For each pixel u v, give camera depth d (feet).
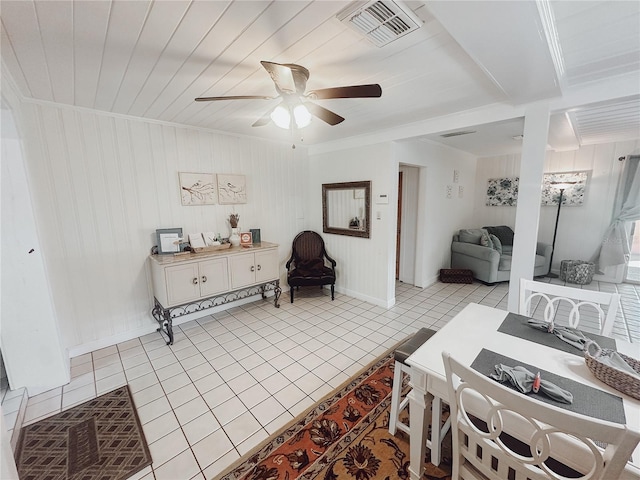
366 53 5.34
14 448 5.64
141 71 6.09
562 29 4.58
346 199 13.35
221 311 12.25
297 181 14.61
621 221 14.74
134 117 9.41
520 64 5.22
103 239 9.18
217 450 5.56
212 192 11.46
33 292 7.02
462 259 16.79
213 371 8.05
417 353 4.44
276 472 5.10
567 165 16.29
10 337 6.89
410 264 15.76
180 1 3.89
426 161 13.98
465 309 5.98
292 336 10.00
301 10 4.09
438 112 8.87
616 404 3.28
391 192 11.63
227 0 3.88
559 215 16.67
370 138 11.93
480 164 19.48
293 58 5.52
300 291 14.71
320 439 5.78
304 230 15.21
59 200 8.32
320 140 13.44
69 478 5.05
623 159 14.56
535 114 7.29
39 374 7.23
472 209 19.52
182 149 10.57
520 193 7.59
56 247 8.38
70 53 5.29
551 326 4.98
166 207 10.39
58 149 8.18
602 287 14.78
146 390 7.30
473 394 3.70
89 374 7.98
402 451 5.50
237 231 11.84
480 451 3.96
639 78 6.00
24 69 5.89
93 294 9.13
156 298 10.09
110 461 5.35
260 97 5.76
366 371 7.95
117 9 4.06
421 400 4.46
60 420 6.35
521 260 7.64
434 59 5.55
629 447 2.24
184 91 7.25
